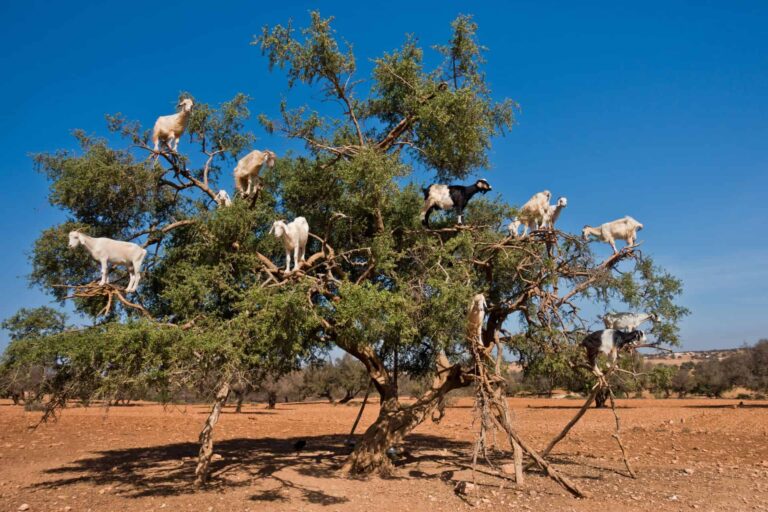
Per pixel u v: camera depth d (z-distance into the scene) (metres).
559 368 13.70
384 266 12.41
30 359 9.81
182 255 13.67
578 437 23.53
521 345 14.45
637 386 14.68
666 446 20.47
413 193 15.59
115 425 28.39
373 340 11.18
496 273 14.98
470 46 13.93
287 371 14.02
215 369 10.31
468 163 15.52
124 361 9.68
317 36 13.62
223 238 12.42
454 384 14.73
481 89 14.42
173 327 10.45
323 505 11.04
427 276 12.89
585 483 13.17
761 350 59.06
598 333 12.51
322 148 14.44
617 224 13.20
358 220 15.22
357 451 14.57
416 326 12.39
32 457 17.67
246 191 13.47
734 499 11.39
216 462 16.61
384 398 15.15
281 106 14.52
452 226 15.12
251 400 63.94
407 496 11.84
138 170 12.67
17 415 32.81
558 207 13.28
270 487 12.62
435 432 27.14
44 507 10.94
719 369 61.78
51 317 11.06
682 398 61.41
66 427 26.73
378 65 14.41
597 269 12.98
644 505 10.95
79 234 10.55
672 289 13.33
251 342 10.71
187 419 33.47
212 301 13.05
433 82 14.17
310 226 15.88
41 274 13.52
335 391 59.28
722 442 21.34
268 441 22.86
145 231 13.53
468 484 12.19
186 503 11.19
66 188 12.42
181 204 14.85
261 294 10.68
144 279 14.20
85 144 13.55
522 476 12.93
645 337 12.55
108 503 11.24
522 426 28.27
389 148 15.59
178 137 13.34
